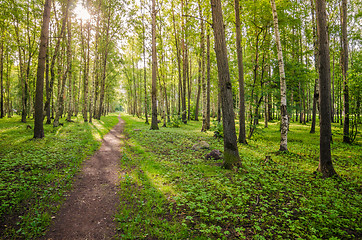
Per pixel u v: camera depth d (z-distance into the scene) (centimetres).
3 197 447
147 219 412
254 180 615
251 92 1369
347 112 1348
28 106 3328
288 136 1641
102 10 2578
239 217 413
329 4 1900
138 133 1595
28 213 416
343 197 509
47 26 1180
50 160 757
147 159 859
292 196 516
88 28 2561
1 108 2833
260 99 1373
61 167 718
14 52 2391
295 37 2009
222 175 641
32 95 3077
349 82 1250
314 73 1792
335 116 3475
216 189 541
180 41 2775
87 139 1281
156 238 360
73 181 619
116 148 1124
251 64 1374
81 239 359
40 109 1168
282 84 1043
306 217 414
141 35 2683
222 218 412
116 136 1580
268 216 418
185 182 602
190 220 409
